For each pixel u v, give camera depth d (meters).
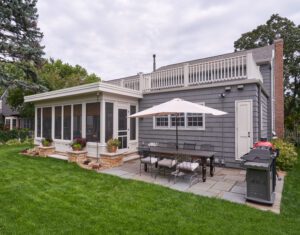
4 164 7.23
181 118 8.10
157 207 3.68
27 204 3.75
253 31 19.92
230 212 3.50
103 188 4.71
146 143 9.07
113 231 2.88
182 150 6.18
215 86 7.22
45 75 16.62
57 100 9.31
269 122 10.36
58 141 9.15
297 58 17.91
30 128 18.81
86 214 3.38
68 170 6.44
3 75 14.39
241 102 6.73
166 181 5.36
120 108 8.31
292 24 18.31
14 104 16.48
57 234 2.78
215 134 7.24
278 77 12.20
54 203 3.82
